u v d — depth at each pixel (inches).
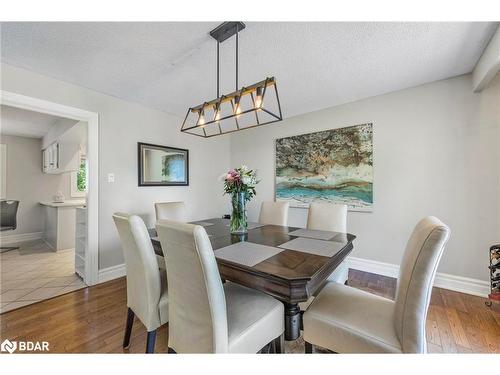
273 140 151.4
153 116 128.3
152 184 126.9
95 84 98.0
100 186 105.6
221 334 38.8
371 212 113.3
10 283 103.8
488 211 86.5
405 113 103.8
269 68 85.5
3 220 153.4
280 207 101.3
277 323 48.9
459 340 62.4
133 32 64.8
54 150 164.1
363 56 77.5
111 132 109.8
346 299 50.6
